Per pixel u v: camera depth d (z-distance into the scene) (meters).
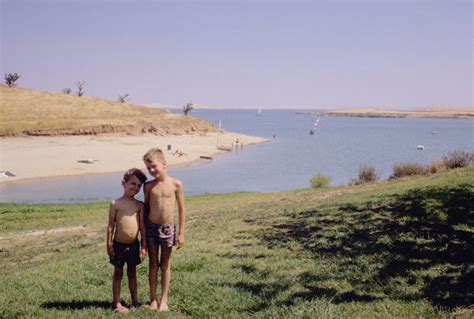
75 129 92.00
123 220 6.46
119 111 127.38
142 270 9.29
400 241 10.15
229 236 13.00
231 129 172.12
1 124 87.44
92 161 59.22
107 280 8.70
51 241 16.88
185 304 6.96
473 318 5.87
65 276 9.16
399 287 7.34
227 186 47.09
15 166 54.28
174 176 53.50
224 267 9.21
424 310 6.32
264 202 23.22
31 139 83.19
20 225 22.39
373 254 9.34
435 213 12.26
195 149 81.38
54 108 117.12
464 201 13.37
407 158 74.50
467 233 10.45
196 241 12.62
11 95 125.38
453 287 7.14
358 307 6.52
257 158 73.06
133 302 6.84
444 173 23.34
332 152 84.38
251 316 6.32
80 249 14.18
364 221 12.73
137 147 76.44
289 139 118.88
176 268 9.22
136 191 6.52
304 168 61.53
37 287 8.35
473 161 29.94
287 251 10.32
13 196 39.56
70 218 24.22
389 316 6.11
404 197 15.48
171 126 107.94
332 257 9.40
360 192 20.70
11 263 13.59
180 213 6.61
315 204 17.98
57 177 49.84
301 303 6.64
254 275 8.49
